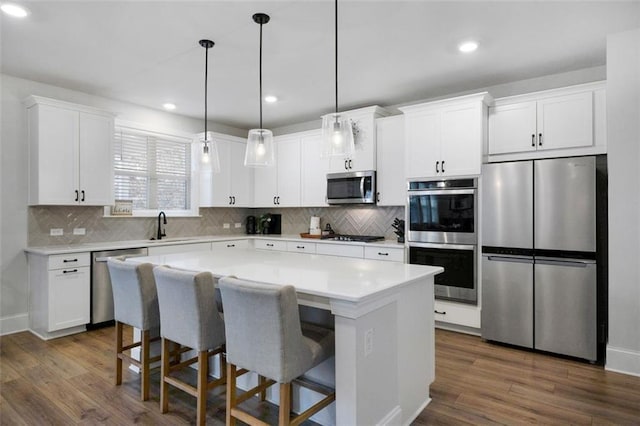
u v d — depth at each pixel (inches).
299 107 188.5
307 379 87.6
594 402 92.4
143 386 93.7
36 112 143.0
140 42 116.0
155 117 191.2
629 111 108.3
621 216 109.7
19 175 146.6
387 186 171.8
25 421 84.3
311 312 93.2
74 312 141.7
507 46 119.7
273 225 233.8
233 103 181.2
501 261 131.6
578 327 117.7
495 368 113.1
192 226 209.6
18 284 146.7
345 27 107.3
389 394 77.9
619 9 98.0
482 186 136.4
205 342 80.6
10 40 114.4
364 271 90.1
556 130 131.0
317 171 198.5
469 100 142.5
